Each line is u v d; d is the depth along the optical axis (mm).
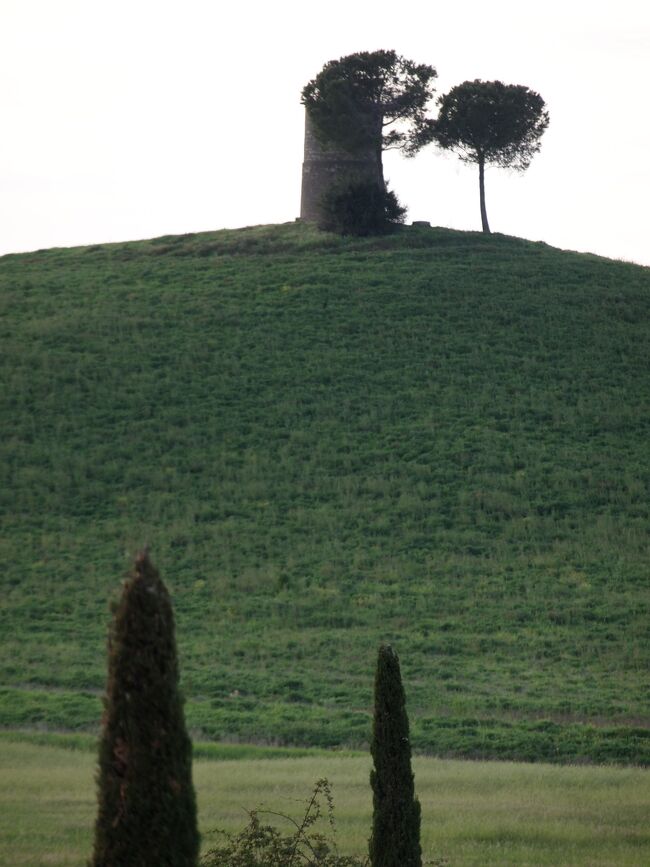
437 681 133875
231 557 180125
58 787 76500
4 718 113812
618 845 64688
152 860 34438
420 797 77250
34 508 197500
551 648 147125
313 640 149875
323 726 112938
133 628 35562
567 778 85000
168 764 35094
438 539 185250
